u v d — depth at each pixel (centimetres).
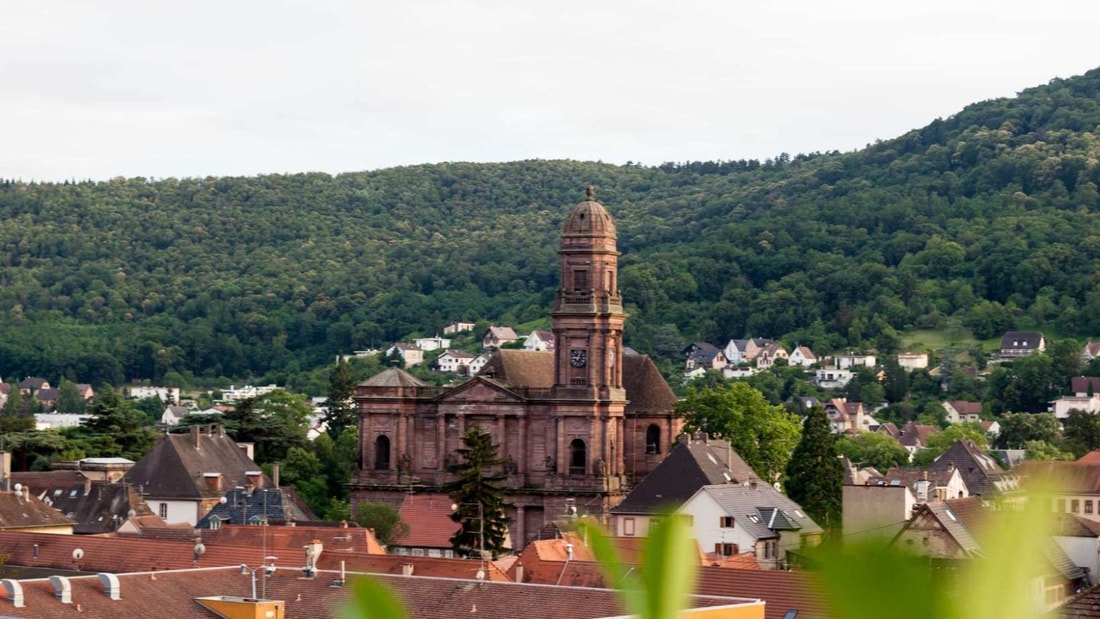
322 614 11112
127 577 11000
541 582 13050
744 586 10544
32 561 14588
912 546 816
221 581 11388
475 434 18900
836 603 798
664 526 891
